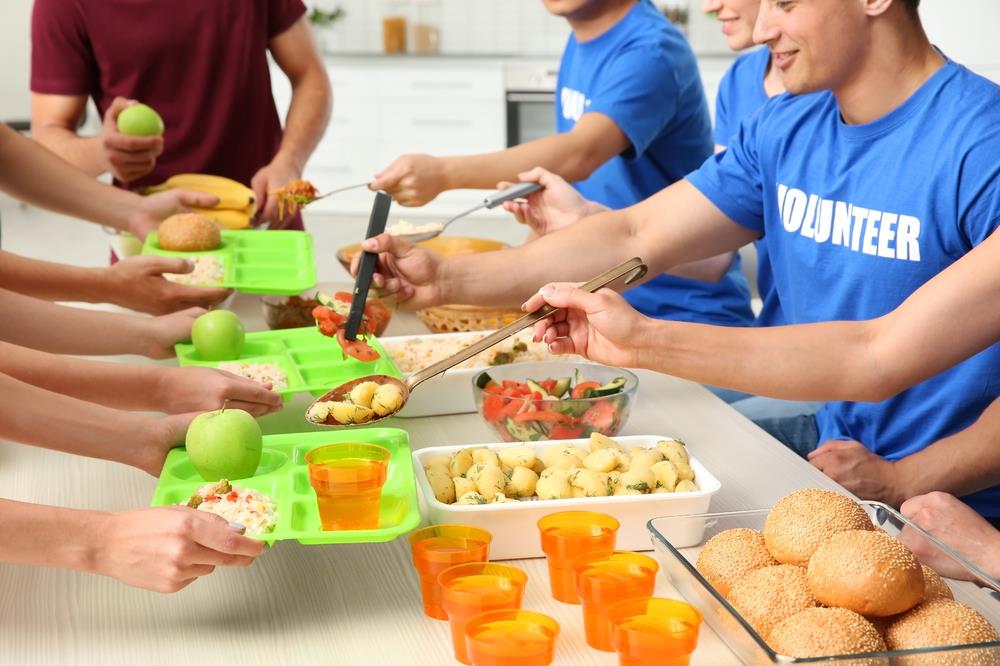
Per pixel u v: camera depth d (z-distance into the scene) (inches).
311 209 260.4
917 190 62.2
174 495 48.6
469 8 271.3
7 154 86.7
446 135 251.1
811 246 68.7
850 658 34.4
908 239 63.1
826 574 38.1
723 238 74.4
